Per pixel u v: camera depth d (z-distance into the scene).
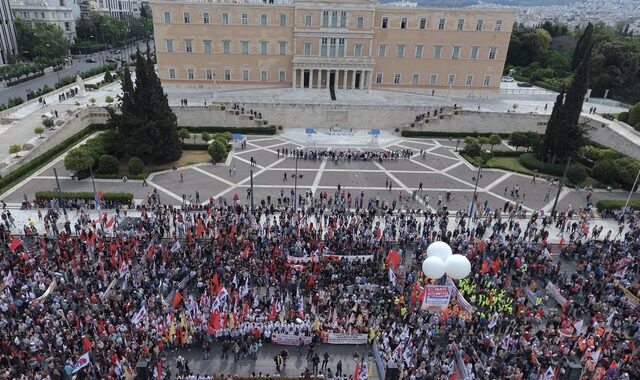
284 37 88.31
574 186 58.66
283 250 38.19
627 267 37.47
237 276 33.97
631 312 32.25
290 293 33.75
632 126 73.00
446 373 26.44
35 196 47.50
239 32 87.62
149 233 39.91
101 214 45.25
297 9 85.31
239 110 77.06
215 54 89.25
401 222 44.19
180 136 65.44
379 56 91.12
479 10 88.00
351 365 28.41
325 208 49.34
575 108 61.16
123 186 52.97
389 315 31.47
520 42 127.56
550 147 64.00
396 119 81.38
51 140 61.81
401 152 68.88
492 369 26.52
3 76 100.56
